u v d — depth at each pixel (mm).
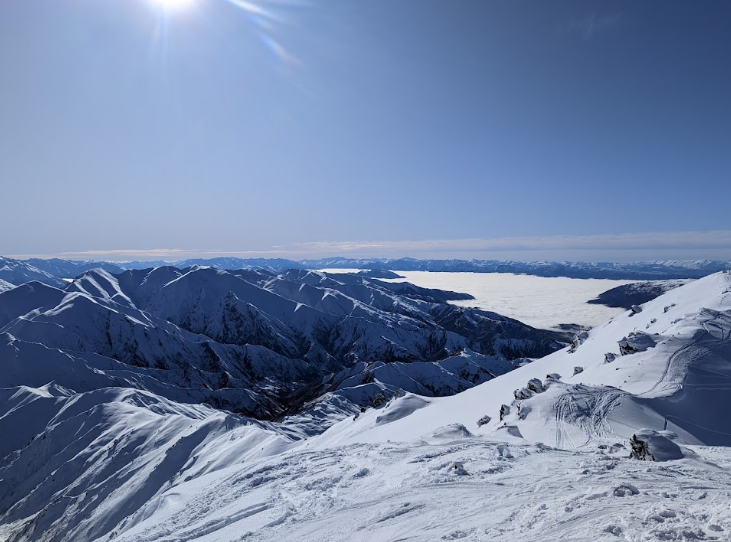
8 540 126875
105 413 178000
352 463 27375
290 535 16609
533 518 12227
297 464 30359
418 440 33125
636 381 56812
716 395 48969
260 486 26938
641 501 12234
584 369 77375
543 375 89000
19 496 152125
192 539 20656
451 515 14312
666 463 20516
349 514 17266
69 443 170000
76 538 108000
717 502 11656
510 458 22344
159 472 118562
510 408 57094
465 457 23438
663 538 9133
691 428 43094
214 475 43438
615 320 112312
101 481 135500
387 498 18203
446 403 83062
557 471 18219
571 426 41781
